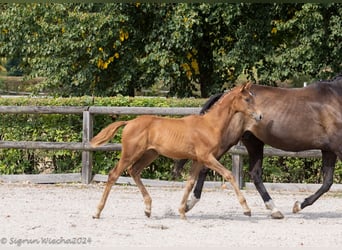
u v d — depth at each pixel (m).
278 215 11.11
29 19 18.69
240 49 18.42
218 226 10.19
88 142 14.92
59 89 19.73
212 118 10.49
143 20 19.33
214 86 19.62
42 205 12.08
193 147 10.38
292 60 17.78
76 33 18.20
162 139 10.39
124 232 9.49
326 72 18.12
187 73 19.31
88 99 15.23
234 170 14.58
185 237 9.22
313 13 17.14
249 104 10.49
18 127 15.45
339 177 14.82
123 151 10.48
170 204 12.60
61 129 15.37
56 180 15.07
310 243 9.00
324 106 11.30
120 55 19.23
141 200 13.01
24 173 15.51
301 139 11.30
